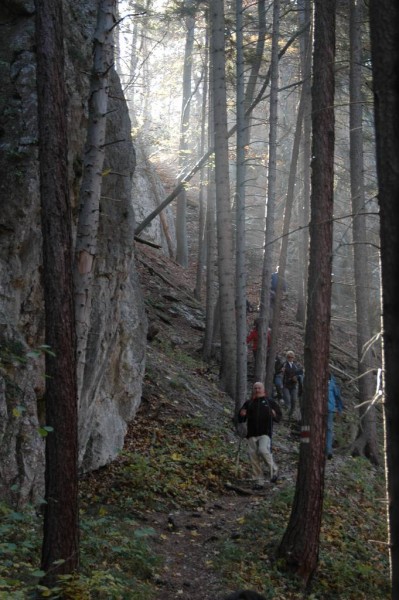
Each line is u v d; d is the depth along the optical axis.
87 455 11.48
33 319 9.90
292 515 10.23
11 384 9.07
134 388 13.26
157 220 30.75
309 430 10.24
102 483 11.55
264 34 21.47
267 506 11.95
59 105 7.30
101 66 8.78
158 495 11.75
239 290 16.17
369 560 11.45
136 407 13.48
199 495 12.22
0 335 9.31
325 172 10.36
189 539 10.45
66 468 6.84
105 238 11.45
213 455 13.94
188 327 23.34
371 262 30.12
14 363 9.16
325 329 10.38
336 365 24.62
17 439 8.88
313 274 10.39
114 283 11.68
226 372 18.17
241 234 16.64
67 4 11.59
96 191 8.66
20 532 8.18
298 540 10.08
